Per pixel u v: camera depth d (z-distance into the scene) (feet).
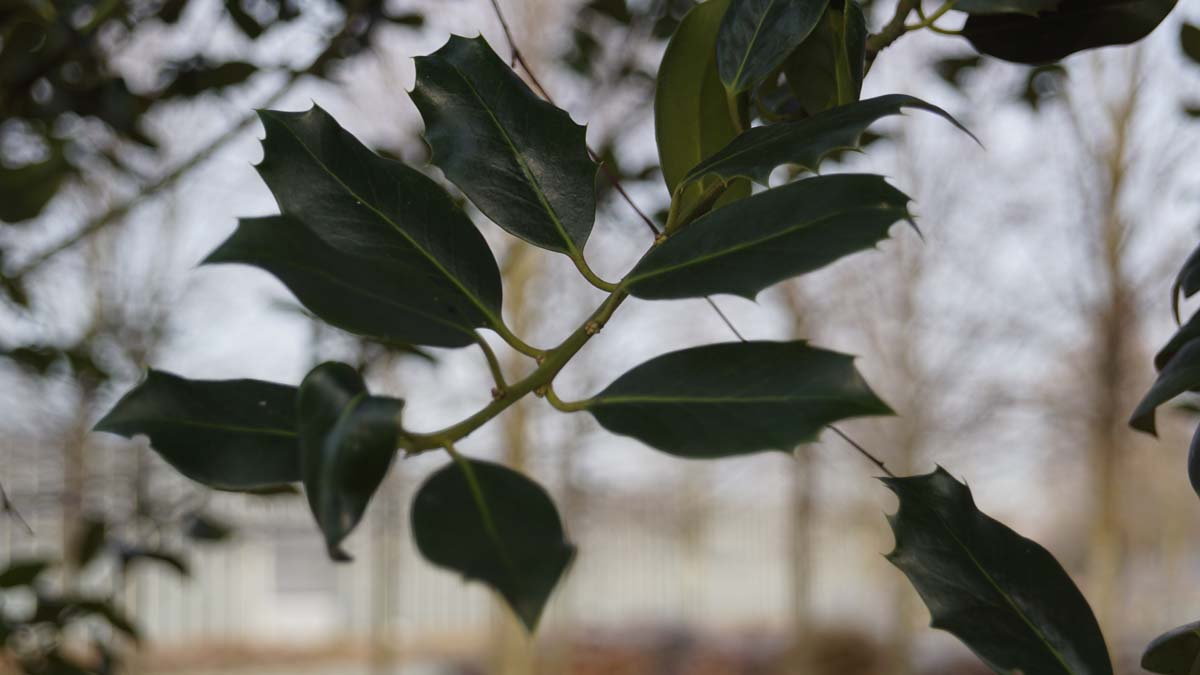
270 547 32.68
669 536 35.78
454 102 1.61
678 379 1.51
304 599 33.09
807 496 24.79
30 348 4.36
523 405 17.89
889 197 1.44
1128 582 30.83
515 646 21.62
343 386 1.36
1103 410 19.19
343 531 1.31
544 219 1.59
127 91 3.47
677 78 1.68
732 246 1.47
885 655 26.32
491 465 1.63
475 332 1.57
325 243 1.60
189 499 5.24
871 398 1.47
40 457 12.10
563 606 25.94
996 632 1.54
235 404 1.53
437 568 1.60
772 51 1.63
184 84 3.65
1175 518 32.65
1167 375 1.65
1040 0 1.75
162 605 31.42
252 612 32.58
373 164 1.59
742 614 37.96
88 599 3.75
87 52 3.36
